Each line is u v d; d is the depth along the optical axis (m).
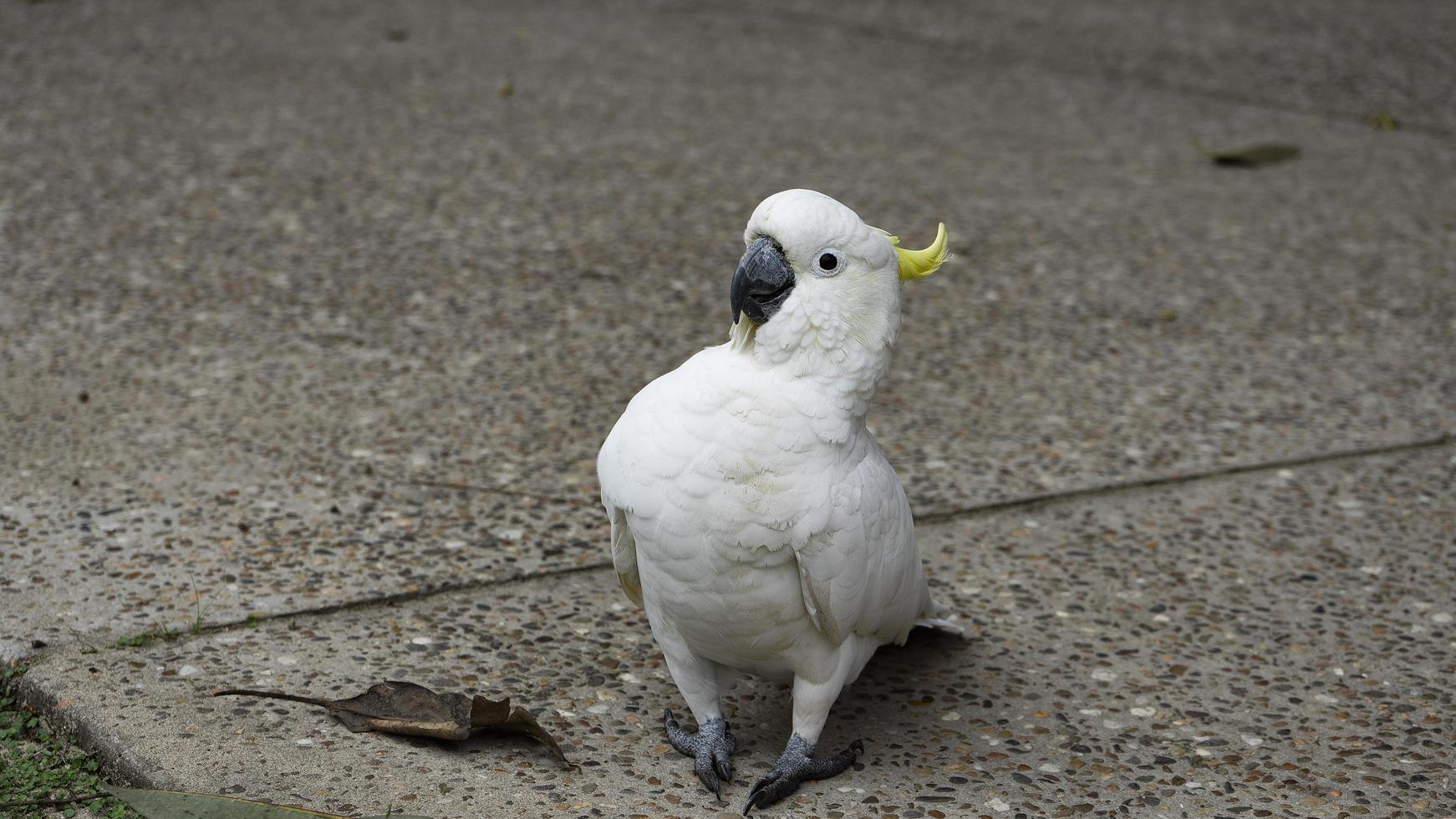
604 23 14.47
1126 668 4.30
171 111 10.26
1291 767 3.79
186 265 7.42
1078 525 5.24
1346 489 5.59
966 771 3.74
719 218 8.73
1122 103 12.17
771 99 11.74
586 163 9.73
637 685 4.08
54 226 7.84
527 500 5.20
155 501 4.96
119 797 3.36
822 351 3.36
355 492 5.15
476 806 3.41
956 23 15.19
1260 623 4.58
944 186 9.59
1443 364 6.93
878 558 3.49
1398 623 4.60
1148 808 3.59
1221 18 15.65
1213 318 7.48
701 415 3.36
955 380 6.57
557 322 7.01
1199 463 5.79
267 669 3.97
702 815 3.46
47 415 5.60
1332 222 9.17
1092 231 8.84
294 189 8.79
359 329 6.75
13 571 4.41
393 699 3.76
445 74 11.93
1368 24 15.41
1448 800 3.65
